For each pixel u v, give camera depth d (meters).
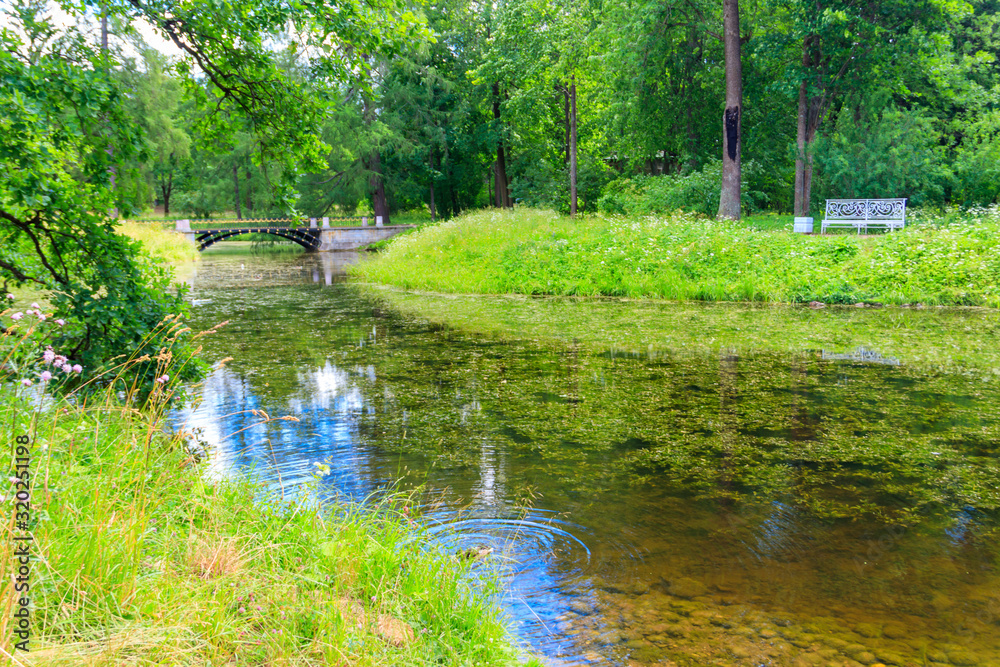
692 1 20.80
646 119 24.05
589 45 24.72
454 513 4.07
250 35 6.40
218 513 3.18
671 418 6.05
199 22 6.30
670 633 2.86
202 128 7.31
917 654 2.70
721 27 20.69
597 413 6.20
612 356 8.57
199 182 48.06
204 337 10.08
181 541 2.87
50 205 5.10
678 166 26.28
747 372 7.64
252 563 2.85
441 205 45.59
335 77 7.13
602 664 2.64
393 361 8.41
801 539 3.76
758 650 2.74
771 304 12.71
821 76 19.11
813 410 6.23
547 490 4.45
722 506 4.21
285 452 5.15
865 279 12.95
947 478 4.65
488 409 6.36
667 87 23.98
